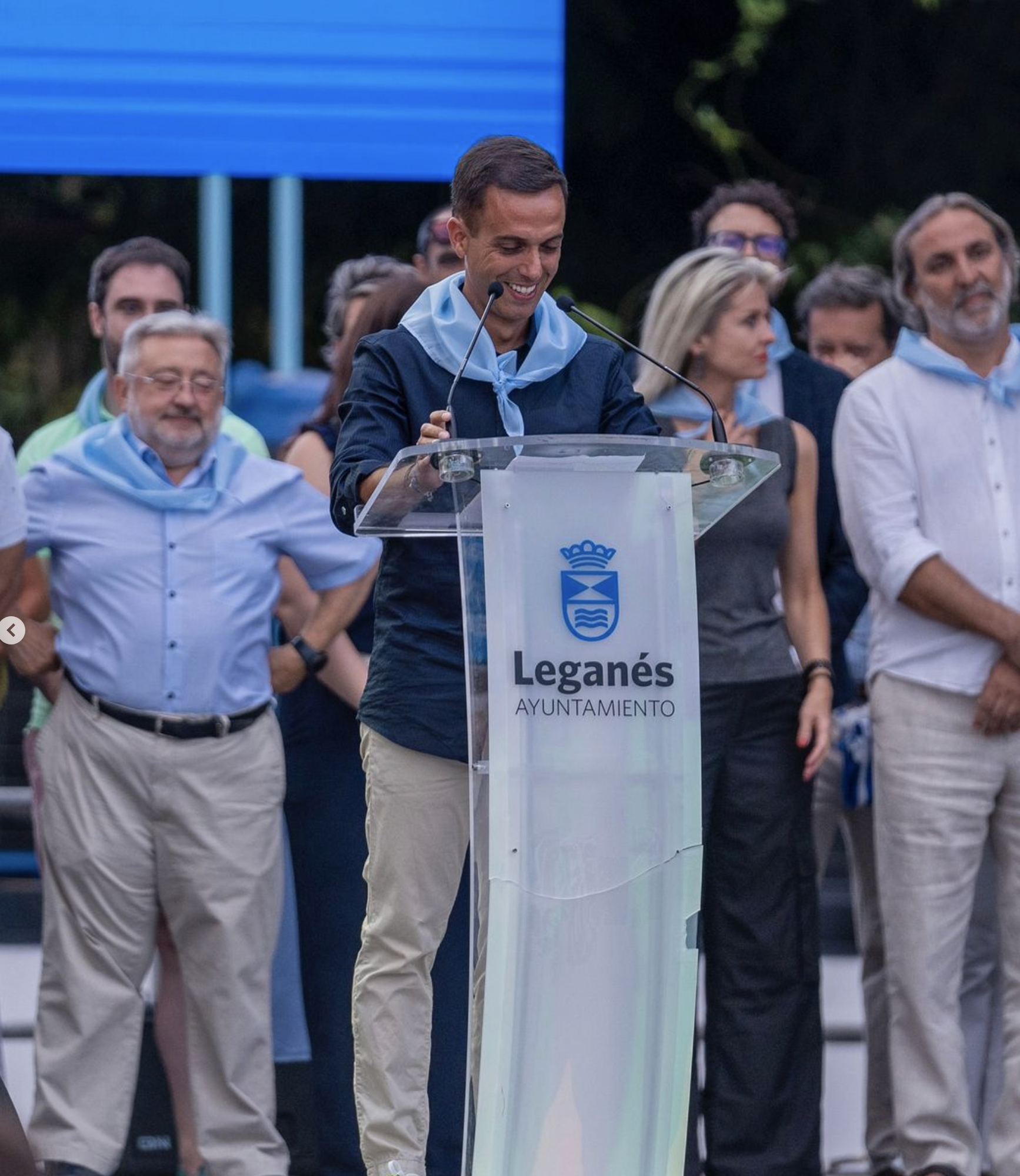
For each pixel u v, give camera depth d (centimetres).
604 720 920
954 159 3180
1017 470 1412
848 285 1762
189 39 2180
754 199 1695
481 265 1009
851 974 1906
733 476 934
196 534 1357
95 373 3262
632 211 3169
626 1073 920
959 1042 1380
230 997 1337
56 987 1336
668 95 3152
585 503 921
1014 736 1389
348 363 1447
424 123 2211
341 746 1414
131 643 1334
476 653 925
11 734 1877
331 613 1401
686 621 929
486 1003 909
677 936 926
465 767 1054
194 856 1334
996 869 1414
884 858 1408
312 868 1413
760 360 1412
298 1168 1481
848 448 1438
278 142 2198
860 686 1623
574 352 1063
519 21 2206
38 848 1447
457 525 937
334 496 1023
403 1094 1047
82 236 3225
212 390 1371
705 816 1356
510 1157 910
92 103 2177
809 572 1438
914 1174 1375
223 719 1343
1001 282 1420
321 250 3100
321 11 2194
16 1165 499
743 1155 1360
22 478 1377
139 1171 1456
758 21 2938
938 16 3133
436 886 1058
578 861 917
